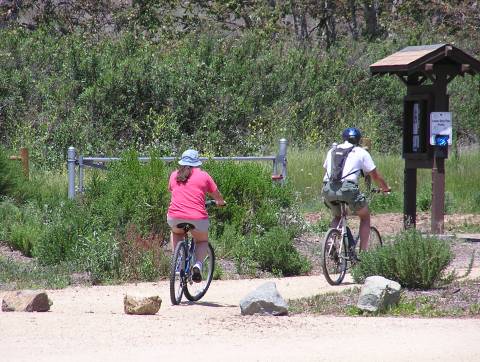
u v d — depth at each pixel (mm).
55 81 67125
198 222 25516
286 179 41812
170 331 20531
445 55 38781
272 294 23250
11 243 35312
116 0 91500
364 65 81125
